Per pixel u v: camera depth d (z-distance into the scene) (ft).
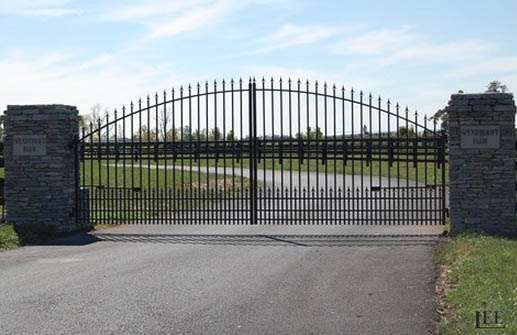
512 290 26.71
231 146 49.52
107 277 33.58
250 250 42.04
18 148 50.67
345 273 34.09
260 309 26.94
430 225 52.01
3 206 53.06
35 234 47.93
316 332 23.70
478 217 44.88
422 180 96.84
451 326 23.18
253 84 48.44
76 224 52.21
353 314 26.03
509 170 44.39
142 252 41.65
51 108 50.47
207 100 49.11
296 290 30.30
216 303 27.99
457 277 31.01
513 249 36.50
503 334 21.35
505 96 44.24
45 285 31.78
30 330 24.26
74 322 25.21
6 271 35.53
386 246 42.68
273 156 48.88
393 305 27.32
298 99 48.08
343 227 53.88
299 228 53.62
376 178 104.88
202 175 114.11
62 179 50.55
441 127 46.65
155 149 50.65
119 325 24.75
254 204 49.29
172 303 28.07
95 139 74.90
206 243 45.29
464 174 45.01
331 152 48.42
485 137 44.57
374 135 59.00
